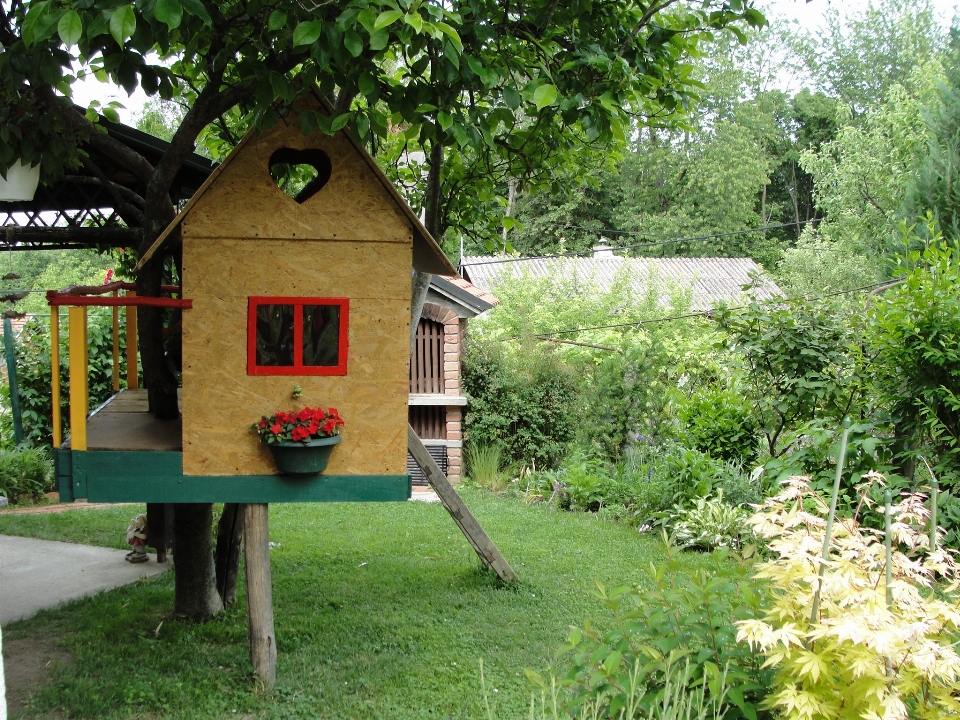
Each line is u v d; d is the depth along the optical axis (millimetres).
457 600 6461
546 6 5203
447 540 8625
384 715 4383
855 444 7227
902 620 2695
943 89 17531
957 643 2670
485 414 12508
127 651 5207
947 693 2672
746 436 10117
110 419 5348
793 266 24578
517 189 6828
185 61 5289
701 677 2961
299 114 4316
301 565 7582
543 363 13070
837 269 22969
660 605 3172
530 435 12648
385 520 9594
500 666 5070
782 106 39625
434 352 12219
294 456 4176
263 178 4285
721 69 36094
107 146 5016
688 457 9414
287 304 4316
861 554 3057
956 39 21312
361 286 4379
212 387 4281
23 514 9797
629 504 9930
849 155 24859
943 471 7242
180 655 5133
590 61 4770
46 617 5961
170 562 7742
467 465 12656
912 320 7332
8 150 4527
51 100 4586
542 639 5574
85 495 4254
